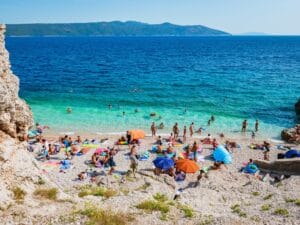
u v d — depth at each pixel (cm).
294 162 2944
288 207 1881
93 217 1641
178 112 5509
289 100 6450
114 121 4966
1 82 2061
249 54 17725
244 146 3956
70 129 4578
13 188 1872
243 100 6438
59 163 3356
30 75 9712
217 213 1919
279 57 15875
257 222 1678
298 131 4253
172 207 1922
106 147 3872
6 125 2105
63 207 1788
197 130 4616
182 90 7388
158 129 4603
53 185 2139
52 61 13875
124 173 3112
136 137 3912
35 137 4109
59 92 7138
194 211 1900
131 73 10181
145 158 3500
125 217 1698
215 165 3272
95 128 4634
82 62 13525
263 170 3103
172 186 2720
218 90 7394
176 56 16475
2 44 2184
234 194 2419
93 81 8644
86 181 2909
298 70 10788
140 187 2606
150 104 6038
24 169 2041
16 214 1628
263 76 9469
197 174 3028
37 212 1681
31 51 19625
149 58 15375
